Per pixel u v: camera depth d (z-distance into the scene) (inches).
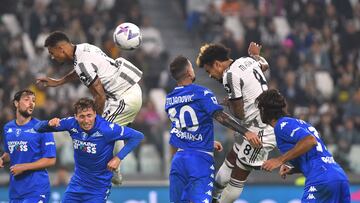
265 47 2529.5
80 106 1189.7
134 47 1269.7
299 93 2393.0
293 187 1961.1
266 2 2746.1
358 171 2090.3
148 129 2047.2
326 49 2593.5
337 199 1142.3
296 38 2605.8
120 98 1243.8
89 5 2628.0
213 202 1320.1
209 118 1200.2
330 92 2485.2
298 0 2755.9
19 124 1296.8
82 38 2484.0
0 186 1894.7
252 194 1952.5
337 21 2716.5
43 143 1286.9
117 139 1206.9
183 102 1202.0
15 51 2406.5
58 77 2320.4
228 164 1294.3
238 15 2682.1
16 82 2267.5
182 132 1208.2
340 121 2282.2
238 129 1172.5
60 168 1951.3
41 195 1288.1
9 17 2613.2
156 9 2864.2
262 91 1234.6
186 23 2765.7
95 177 1224.8
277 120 1160.2
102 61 1222.9
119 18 2596.0
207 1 2790.4
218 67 1246.3
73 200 1235.9
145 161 2018.9
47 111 2146.9
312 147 1123.3
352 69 2539.4
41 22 2554.1
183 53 2640.3
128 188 1924.2
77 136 1212.5
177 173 1206.3
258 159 1261.1
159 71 2460.6
